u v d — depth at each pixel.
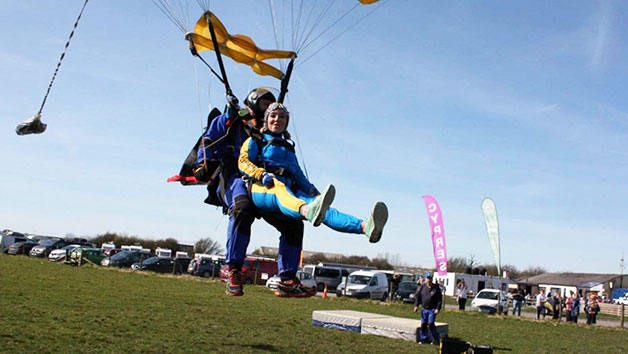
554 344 16.27
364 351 11.06
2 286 16.27
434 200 16.80
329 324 14.51
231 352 9.44
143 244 78.75
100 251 38.69
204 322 12.95
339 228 4.02
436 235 16.45
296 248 5.26
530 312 36.88
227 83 5.42
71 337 9.34
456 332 17.08
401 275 46.81
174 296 19.20
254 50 6.15
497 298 30.17
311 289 5.37
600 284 70.38
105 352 8.45
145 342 9.55
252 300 20.95
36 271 24.25
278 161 4.94
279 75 6.25
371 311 22.53
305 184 5.11
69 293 16.50
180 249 79.69
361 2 6.00
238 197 4.91
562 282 74.06
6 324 9.90
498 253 15.30
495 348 14.00
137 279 26.56
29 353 7.84
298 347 10.77
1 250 47.09
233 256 4.97
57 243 46.38
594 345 17.03
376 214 3.72
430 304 13.30
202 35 6.11
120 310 13.67
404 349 11.77
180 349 9.24
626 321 34.66
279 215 4.82
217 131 5.29
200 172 5.32
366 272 33.47
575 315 27.20
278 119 4.97
